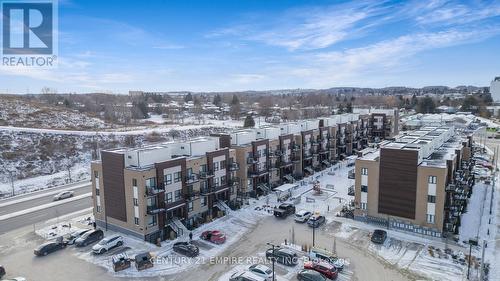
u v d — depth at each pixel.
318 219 51.72
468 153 64.31
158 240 45.69
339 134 95.75
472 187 68.81
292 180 74.56
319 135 86.75
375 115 113.94
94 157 97.69
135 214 47.25
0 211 59.84
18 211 59.75
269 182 69.88
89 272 39.06
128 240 47.19
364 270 39.00
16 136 94.06
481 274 35.53
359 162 52.34
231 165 59.16
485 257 41.25
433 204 47.06
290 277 37.81
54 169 87.69
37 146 93.25
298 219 53.12
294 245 45.41
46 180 79.88
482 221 52.47
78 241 45.72
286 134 76.00
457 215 49.72
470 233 48.31
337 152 95.88
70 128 121.62
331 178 78.88
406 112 187.38
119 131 120.38
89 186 76.56
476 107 192.62
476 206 59.00
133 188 46.72
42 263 41.25
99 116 149.25
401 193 49.25
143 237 46.59
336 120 97.00
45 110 133.12
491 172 80.19
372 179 51.50
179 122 157.50
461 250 43.34
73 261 41.69
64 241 45.81
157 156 49.91
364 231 49.62
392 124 113.06
